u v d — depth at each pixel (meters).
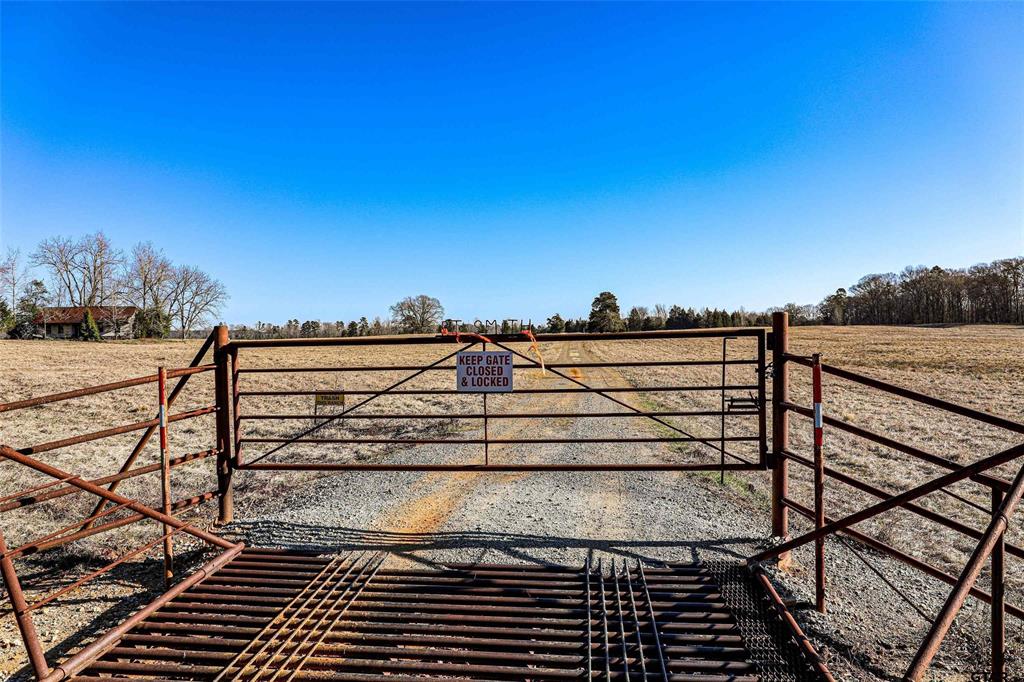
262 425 13.91
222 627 4.27
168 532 5.21
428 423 13.63
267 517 6.59
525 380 24.77
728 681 3.58
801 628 4.16
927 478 8.62
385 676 3.68
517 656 3.85
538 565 5.19
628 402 17.23
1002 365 33.19
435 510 6.69
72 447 11.11
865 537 4.54
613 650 3.94
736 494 7.42
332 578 5.05
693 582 4.85
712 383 22.92
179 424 13.51
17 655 4.12
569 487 7.66
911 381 26.53
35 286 81.69
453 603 4.61
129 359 41.59
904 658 3.85
